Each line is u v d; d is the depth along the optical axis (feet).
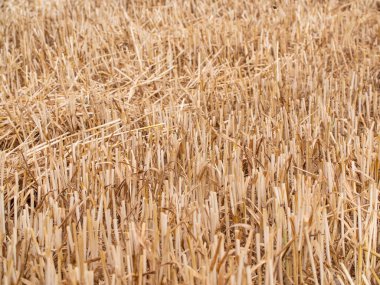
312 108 13.51
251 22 19.36
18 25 19.25
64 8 21.13
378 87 15.46
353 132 11.75
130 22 19.06
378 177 10.32
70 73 15.64
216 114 13.38
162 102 14.32
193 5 21.52
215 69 16.29
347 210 9.05
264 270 8.47
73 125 13.15
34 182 10.44
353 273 8.79
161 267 7.66
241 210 9.25
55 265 8.34
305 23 19.11
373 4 21.81
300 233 8.05
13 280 7.57
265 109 13.75
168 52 16.46
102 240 8.72
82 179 10.23
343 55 16.57
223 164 10.06
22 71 16.47
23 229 8.68
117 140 12.16
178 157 11.29
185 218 8.44
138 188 9.93
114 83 15.51
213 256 7.54
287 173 9.97
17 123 13.03
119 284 7.43
